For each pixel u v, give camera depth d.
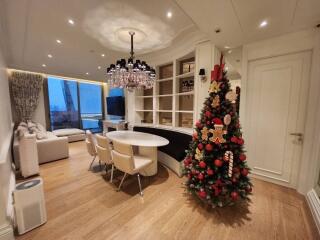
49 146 3.75
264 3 1.68
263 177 2.81
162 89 4.58
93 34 2.90
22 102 5.30
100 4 2.08
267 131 2.71
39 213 1.77
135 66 2.76
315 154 2.18
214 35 2.44
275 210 2.05
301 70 2.34
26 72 5.41
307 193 2.25
